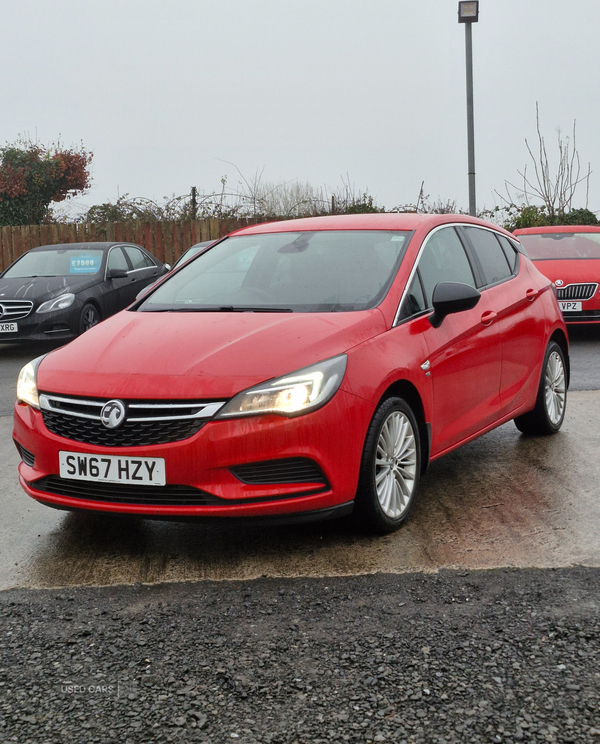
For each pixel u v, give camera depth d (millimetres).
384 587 3350
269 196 20156
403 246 4586
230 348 3717
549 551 3695
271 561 3682
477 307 4840
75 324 10969
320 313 4121
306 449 3525
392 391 4027
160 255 18719
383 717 2416
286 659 2773
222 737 2344
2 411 7234
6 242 18688
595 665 2672
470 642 2852
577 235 12016
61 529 4215
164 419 3512
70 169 26703
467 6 15492
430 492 4641
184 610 3189
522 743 2277
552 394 5789
